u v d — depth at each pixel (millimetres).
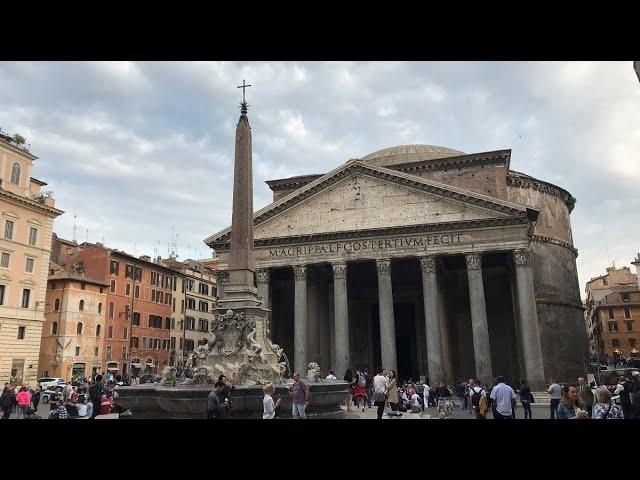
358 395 24000
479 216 35906
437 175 47094
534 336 33344
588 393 15414
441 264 39531
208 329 76750
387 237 37156
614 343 81062
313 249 38375
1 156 41969
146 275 61969
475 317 34594
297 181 51469
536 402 31906
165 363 64500
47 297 50375
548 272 50094
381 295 36531
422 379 31891
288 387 13750
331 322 44031
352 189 38906
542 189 52562
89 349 51562
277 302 46188
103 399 20484
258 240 39219
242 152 16469
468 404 29203
